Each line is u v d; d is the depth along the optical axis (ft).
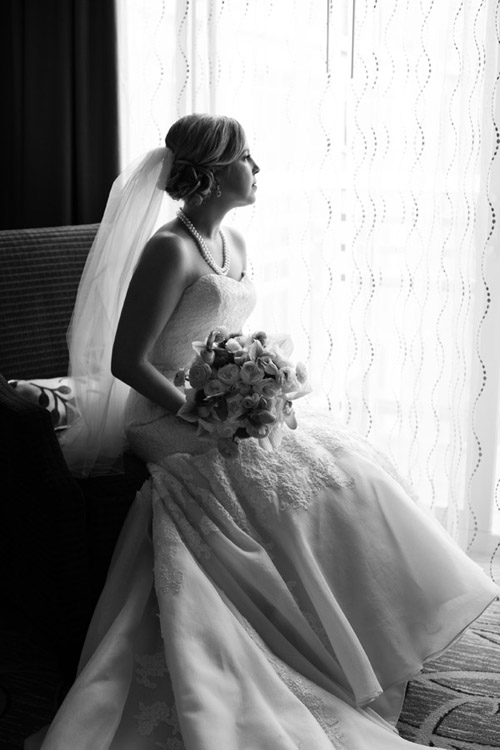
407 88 10.77
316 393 11.90
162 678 7.76
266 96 11.40
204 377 8.17
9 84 12.55
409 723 8.31
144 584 8.11
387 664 8.23
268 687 7.47
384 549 8.44
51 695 8.68
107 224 9.26
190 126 8.90
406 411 11.48
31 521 8.62
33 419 8.25
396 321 11.32
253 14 11.22
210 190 9.00
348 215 11.35
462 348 10.95
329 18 10.89
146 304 8.63
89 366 9.27
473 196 10.62
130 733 7.45
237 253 9.81
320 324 11.74
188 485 8.46
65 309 10.97
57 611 8.42
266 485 8.35
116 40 11.84
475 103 10.48
